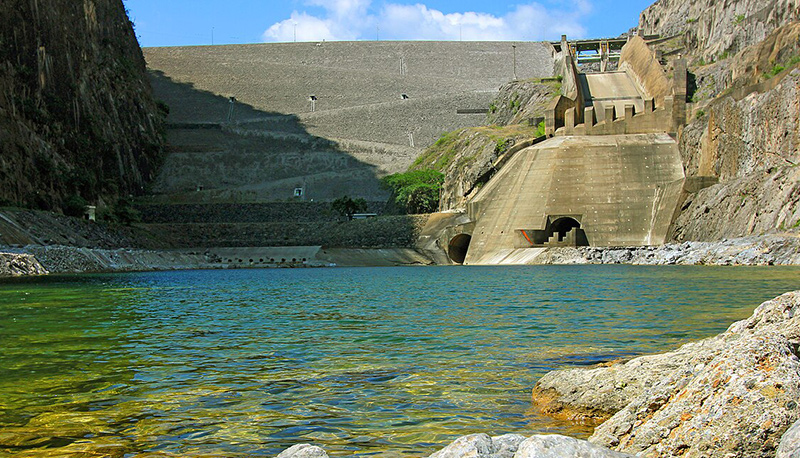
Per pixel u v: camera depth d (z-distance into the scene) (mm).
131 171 172625
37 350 26125
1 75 125375
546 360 22750
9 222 103500
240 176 188375
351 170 186750
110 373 21547
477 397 17734
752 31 134375
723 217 90375
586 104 152500
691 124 113000
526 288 56094
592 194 112250
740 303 39031
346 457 13172
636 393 15188
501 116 189500
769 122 89188
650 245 102375
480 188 134125
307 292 56406
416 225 133875
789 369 11203
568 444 10164
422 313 38594
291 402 17531
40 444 14195
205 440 14398
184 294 54688
